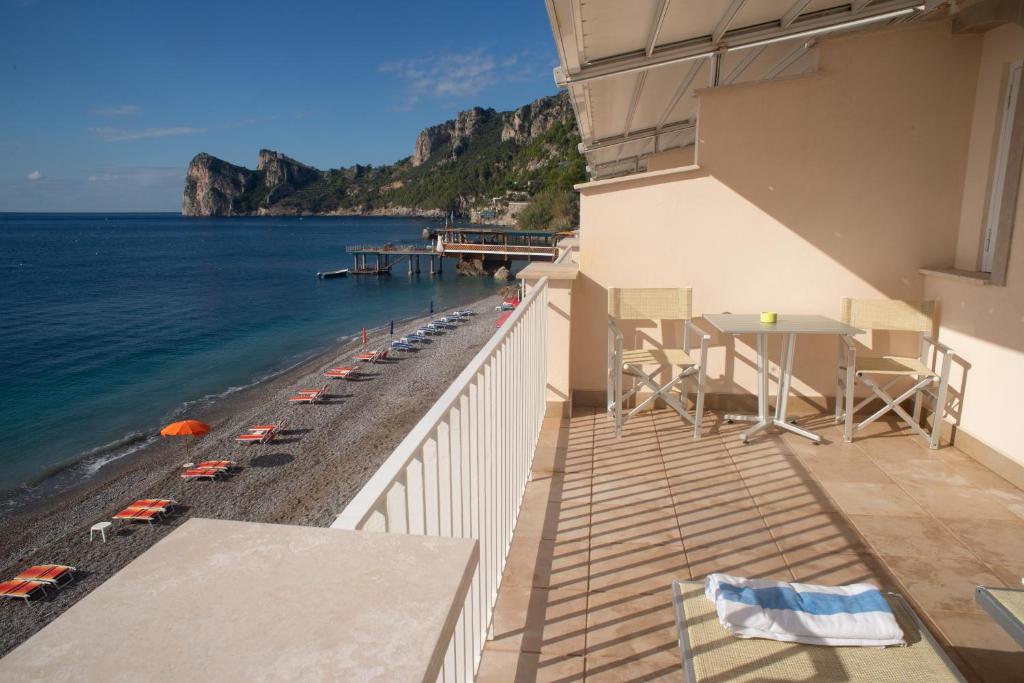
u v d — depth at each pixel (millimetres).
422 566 671
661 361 3932
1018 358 3191
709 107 4094
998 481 3230
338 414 18797
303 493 13742
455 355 26344
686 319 4137
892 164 4004
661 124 6965
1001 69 3580
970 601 2232
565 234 65875
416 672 507
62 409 21250
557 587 2350
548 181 116750
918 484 3199
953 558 2512
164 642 534
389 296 47594
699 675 1590
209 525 750
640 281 4352
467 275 62188
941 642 2029
